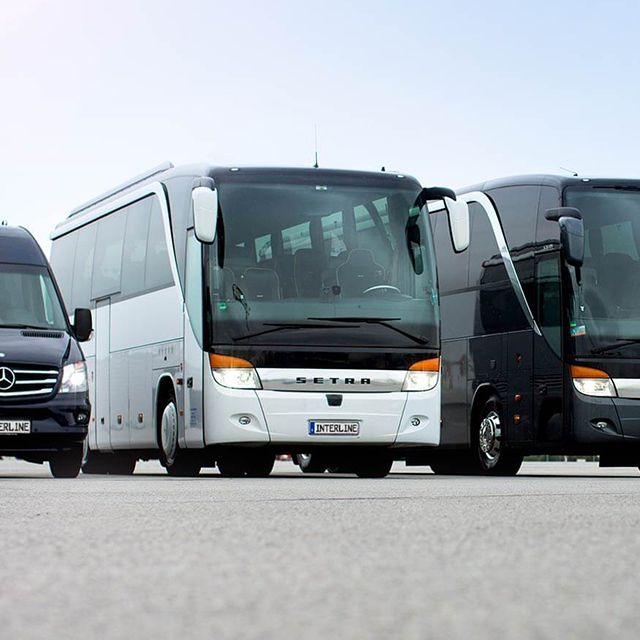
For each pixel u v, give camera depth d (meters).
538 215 21.77
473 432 23.28
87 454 25.05
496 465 22.61
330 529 8.52
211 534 8.16
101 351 24.14
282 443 18.84
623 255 21.27
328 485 15.66
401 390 19.25
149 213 21.98
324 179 19.88
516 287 22.14
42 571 6.15
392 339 19.30
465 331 23.48
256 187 19.61
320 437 18.91
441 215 24.50
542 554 6.86
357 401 19.05
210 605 4.95
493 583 5.63
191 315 19.47
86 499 12.34
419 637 4.11
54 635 4.20
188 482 16.94
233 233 19.31
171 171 21.48
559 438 21.06
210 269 19.11
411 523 9.02
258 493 13.49
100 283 24.36
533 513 10.05
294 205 19.61
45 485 15.84
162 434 20.83
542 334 21.45
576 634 4.20
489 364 22.77
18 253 20.34
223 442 18.80
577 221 20.41
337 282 19.36
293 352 18.97
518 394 22.00
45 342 19.02
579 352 20.86
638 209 21.47
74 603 5.03
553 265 21.27
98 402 24.25
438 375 19.50
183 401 19.73
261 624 4.42
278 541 7.66
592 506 10.97
